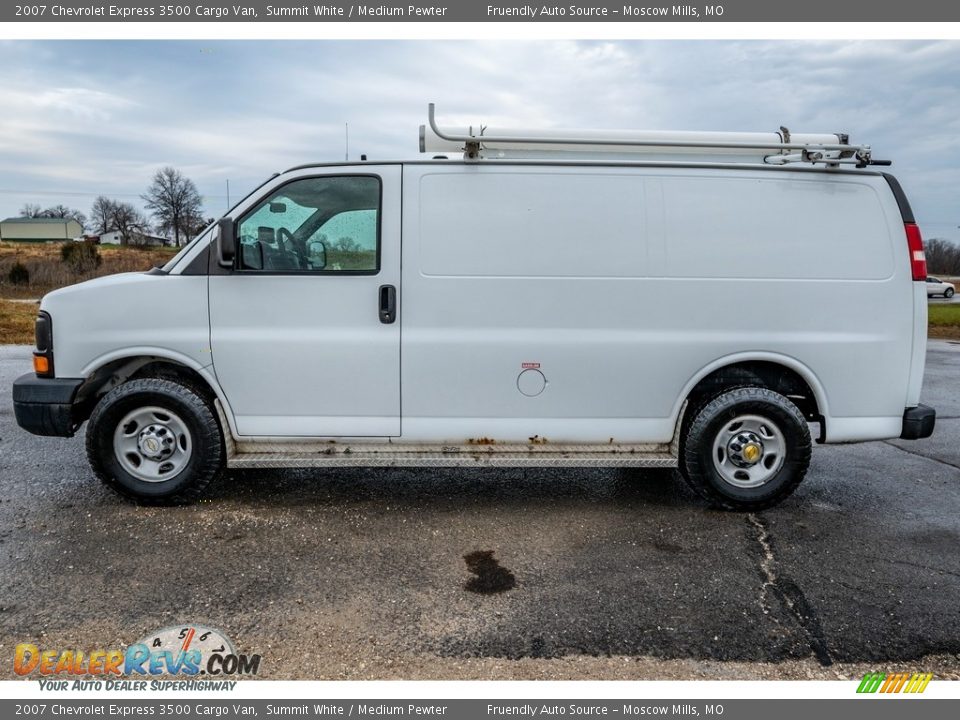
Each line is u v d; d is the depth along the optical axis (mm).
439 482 4762
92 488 4465
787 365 4105
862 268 4086
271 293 3969
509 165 4020
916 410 4184
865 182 4105
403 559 3545
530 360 4043
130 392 3959
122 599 3094
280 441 4129
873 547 3766
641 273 4027
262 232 4020
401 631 2889
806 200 4070
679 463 4234
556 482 4812
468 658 2719
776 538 3875
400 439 4121
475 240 3984
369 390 4043
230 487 4547
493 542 3773
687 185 4051
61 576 3283
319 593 3178
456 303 3996
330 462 4043
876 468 5273
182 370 4211
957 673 2668
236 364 4000
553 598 3168
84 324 3947
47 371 3986
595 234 4012
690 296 4043
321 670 2639
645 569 3469
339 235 4008
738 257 4047
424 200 3984
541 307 4016
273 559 3510
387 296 3963
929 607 3129
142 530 3824
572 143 3986
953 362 12281
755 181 4059
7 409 6773
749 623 2982
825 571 3469
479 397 4070
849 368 4105
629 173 4035
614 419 4145
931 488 4793
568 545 3748
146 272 4172
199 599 3104
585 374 4070
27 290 25766
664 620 2998
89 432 4004
